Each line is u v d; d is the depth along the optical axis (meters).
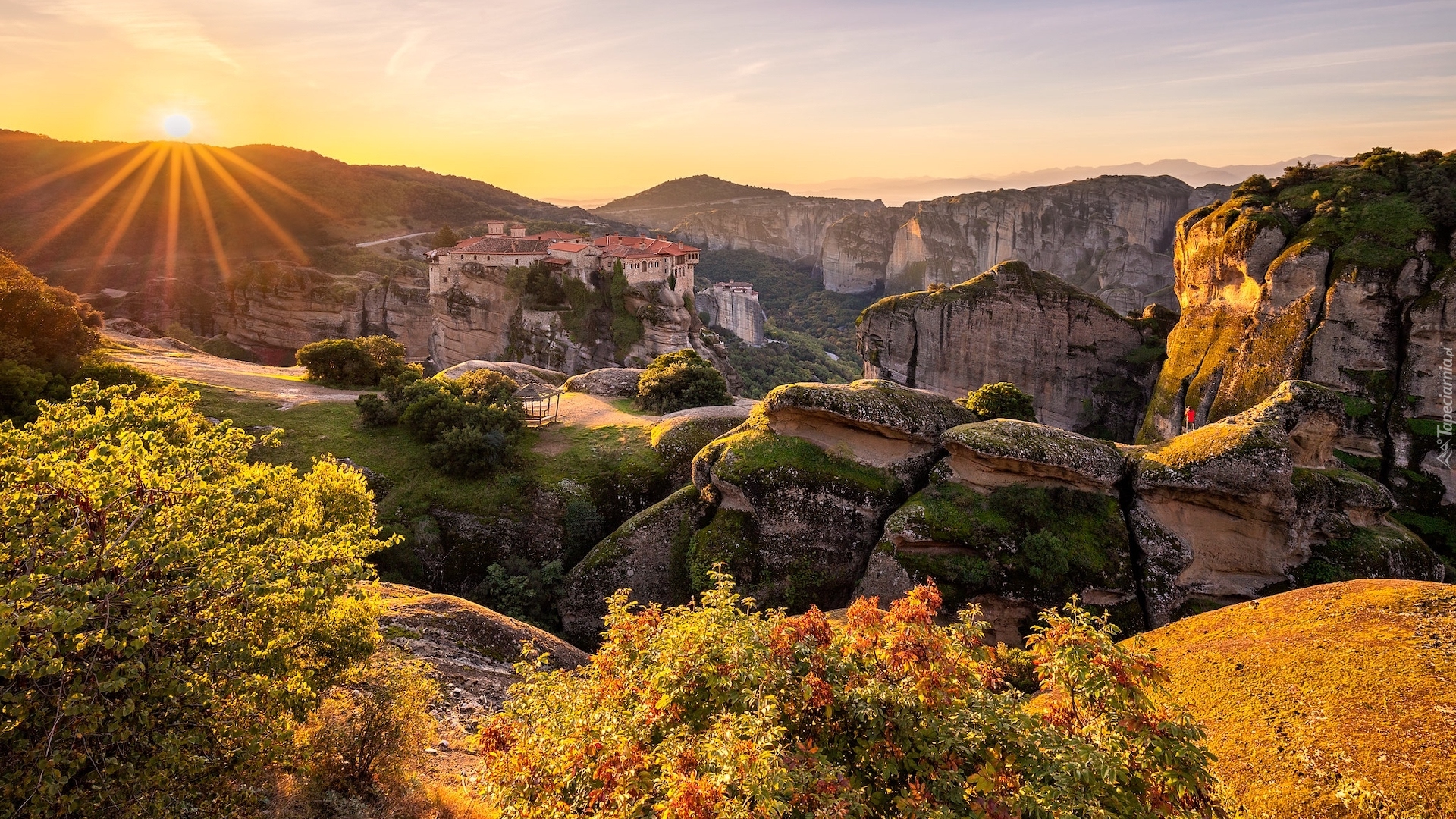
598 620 40.31
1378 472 56.47
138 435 14.38
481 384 56.38
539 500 45.69
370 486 44.66
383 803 14.97
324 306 139.75
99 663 10.27
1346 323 58.50
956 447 38.66
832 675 11.26
